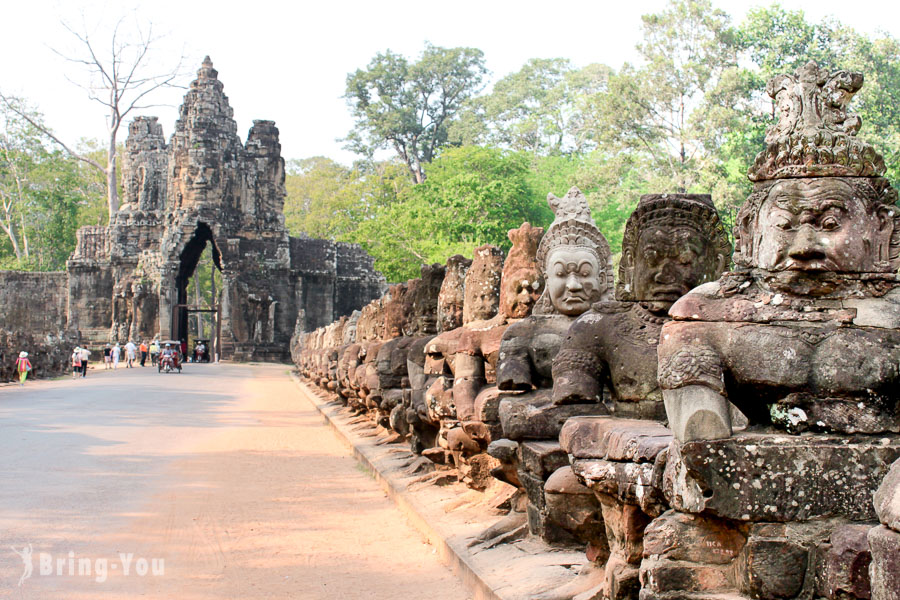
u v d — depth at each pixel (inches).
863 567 168.1
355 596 299.6
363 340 877.2
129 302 2657.5
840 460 180.7
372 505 461.1
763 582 180.4
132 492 493.7
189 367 2223.2
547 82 3469.5
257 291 2620.6
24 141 3351.4
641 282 270.5
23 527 400.5
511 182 2185.0
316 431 838.5
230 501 472.7
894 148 1172.5
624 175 1855.3
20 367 1498.5
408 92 3703.3
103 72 2910.9
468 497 404.8
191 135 2615.7
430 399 421.4
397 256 2255.2
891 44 1350.9
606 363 279.3
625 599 217.5
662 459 200.7
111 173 2965.1
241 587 312.5
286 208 4128.9
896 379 185.0
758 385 191.8
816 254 190.7
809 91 199.3
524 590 251.8
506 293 389.7
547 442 302.7
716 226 264.8
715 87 1476.4
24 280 2817.4
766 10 1503.4
